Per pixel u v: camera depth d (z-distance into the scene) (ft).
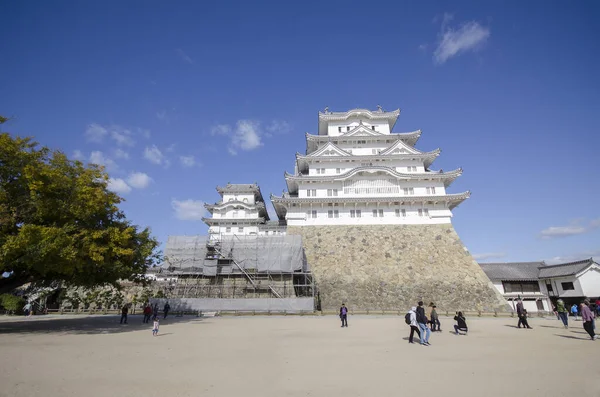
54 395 27.94
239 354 46.85
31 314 133.69
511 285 169.58
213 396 27.96
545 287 167.63
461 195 160.56
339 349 51.03
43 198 68.85
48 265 65.41
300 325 89.25
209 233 157.48
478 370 36.91
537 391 29.17
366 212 167.73
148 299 136.36
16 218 66.49
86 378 33.30
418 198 163.22
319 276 150.00
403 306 139.33
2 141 66.69
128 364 39.83
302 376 34.50
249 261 142.82
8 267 68.39
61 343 55.21
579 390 29.35
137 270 87.76
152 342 57.93
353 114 199.00
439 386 30.76
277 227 186.50
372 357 44.55
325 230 164.76
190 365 39.58
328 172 180.04
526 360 42.27
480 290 141.90
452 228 160.97
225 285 140.46
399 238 159.94
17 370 35.88
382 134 187.32
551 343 56.75
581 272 152.05
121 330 75.97
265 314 124.47
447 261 151.53
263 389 29.94
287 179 173.78
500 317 119.55
